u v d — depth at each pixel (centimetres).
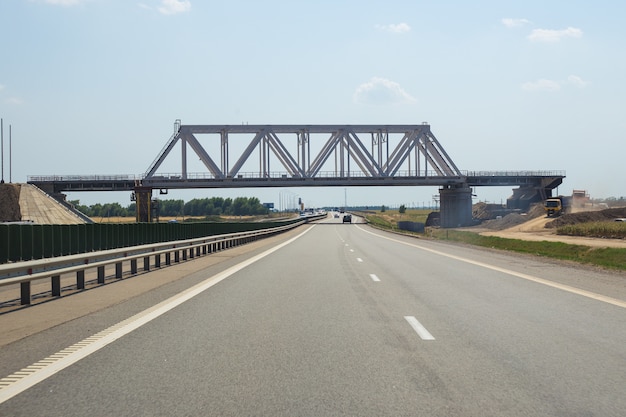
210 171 10275
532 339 919
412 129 11181
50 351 838
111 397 618
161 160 10162
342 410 573
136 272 2041
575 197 11619
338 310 1220
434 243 4550
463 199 11362
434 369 734
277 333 972
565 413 562
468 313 1177
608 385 659
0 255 2069
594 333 966
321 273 2050
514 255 3075
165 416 556
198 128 10394
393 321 1087
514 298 1398
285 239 5297
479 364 758
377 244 4362
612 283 1720
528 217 10144
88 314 1169
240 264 2456
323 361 777
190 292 1516
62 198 9912
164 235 3641
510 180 11938
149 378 693
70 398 614
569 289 1571
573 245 3991
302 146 10756
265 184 10444
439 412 567
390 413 564
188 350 844
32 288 1734
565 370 727
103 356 806
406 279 1845
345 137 10894
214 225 4638
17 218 7669
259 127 10569
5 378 693
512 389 645
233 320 1099
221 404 593
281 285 1681
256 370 730
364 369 734
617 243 4653
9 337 941
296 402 600
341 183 10794
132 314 1168
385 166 11200
